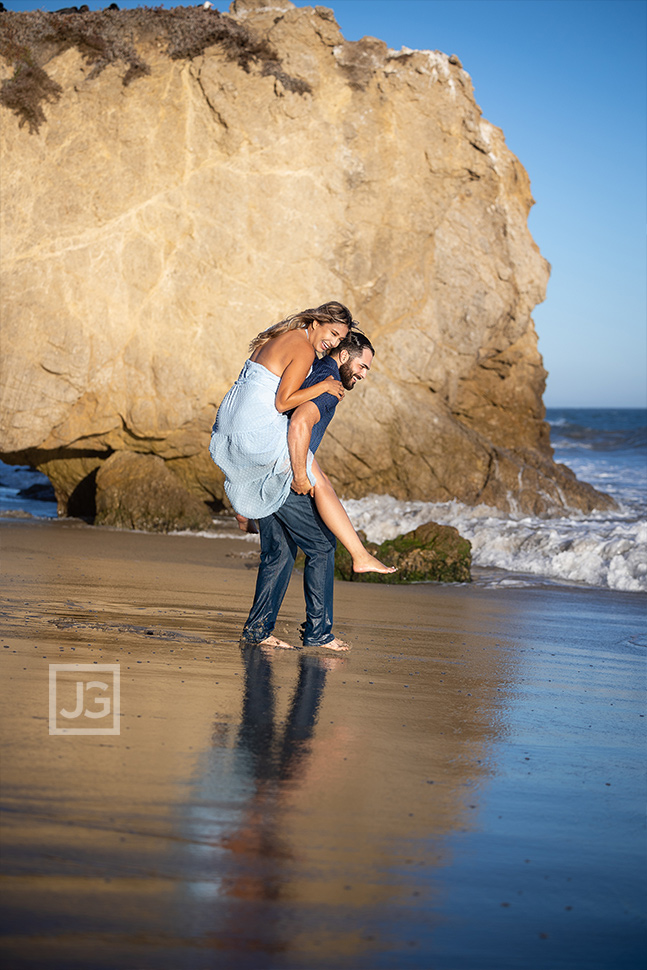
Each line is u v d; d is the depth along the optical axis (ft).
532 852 6.90
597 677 14.70
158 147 45.62
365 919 5.63
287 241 47.39
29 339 43.55
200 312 46.03
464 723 10.78
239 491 14.52
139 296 45.24
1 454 50.83
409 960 5.22
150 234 45.47
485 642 17.58
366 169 48.73
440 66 50.08
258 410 13.99
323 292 48.39
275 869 6.17
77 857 6.03
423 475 49.52
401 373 50.83
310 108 47.47
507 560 33.27
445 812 7.61
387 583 28.27
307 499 14.71
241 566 29.32
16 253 43.60
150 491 44.16
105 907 5.44
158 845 6.35
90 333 44.37
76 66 44.80
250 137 46.60
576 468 82.28
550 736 10.56
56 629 14.33
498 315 52.95
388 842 6.82
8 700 9.69
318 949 5.24
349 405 48.98
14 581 20.30
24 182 43.86
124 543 34.73
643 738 10.83
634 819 7.83
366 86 48.57
